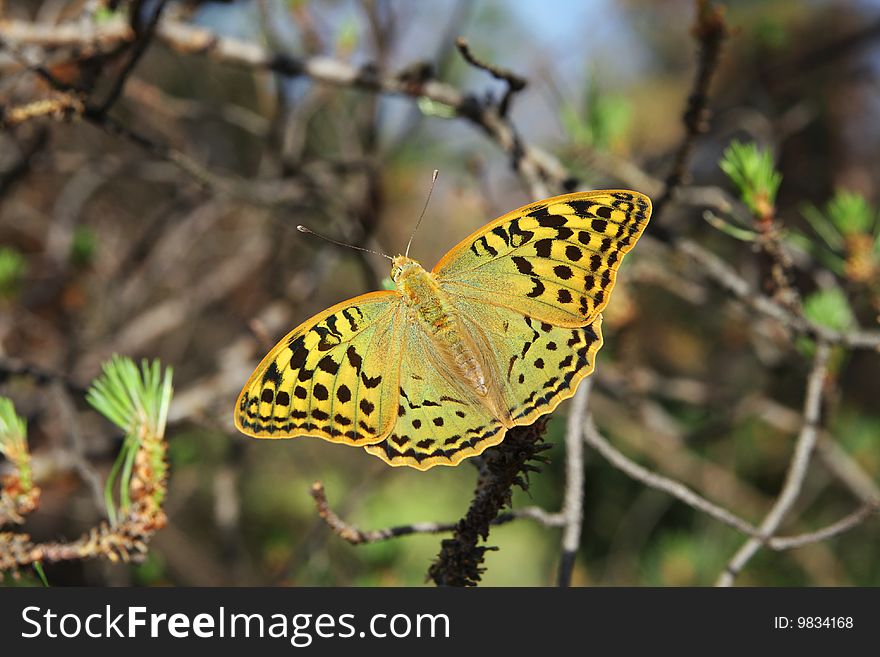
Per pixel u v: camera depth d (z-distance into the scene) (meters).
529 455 0.43
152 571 0.55
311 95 0.58
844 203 0.50
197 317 0.70
